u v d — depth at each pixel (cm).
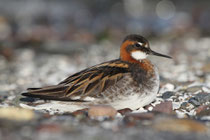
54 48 2248
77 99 923
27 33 2722
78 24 3172
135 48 1003
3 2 3988
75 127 723
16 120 753
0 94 1206
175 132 696
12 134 671
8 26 3022
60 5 3875
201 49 1997
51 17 3419
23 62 1978
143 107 965
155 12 3475
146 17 3319
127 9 3594
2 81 1516
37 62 1950
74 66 1788
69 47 2259
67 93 927
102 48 2280
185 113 880
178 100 1028
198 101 969
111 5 3694
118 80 921
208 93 1028
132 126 731
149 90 930
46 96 927
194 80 1284
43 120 775
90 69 970
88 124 748
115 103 918
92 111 817
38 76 1589
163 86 1199
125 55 1016
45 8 3759
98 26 3053
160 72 1491
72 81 947
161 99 1032
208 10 3247
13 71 1748
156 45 2247
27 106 940
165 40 2464
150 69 963
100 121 775
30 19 3338
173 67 1583
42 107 940
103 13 3541
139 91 915
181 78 1318
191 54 1883
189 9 3481
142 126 731
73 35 2669
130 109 922
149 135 675
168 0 3731
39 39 2525
